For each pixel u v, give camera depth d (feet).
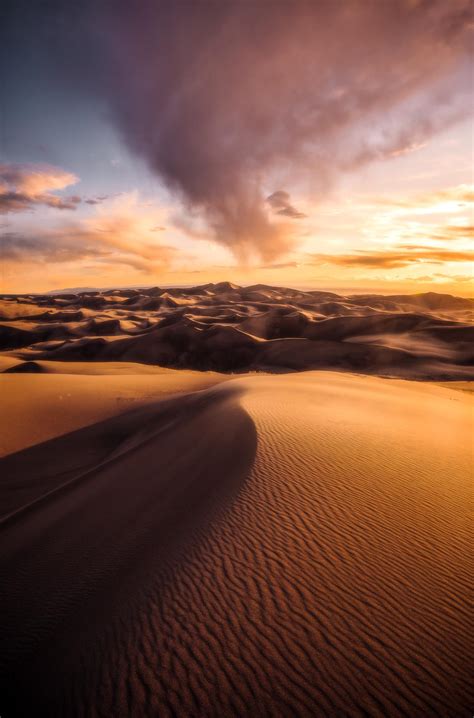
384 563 17.44
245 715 10.48
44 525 29.37
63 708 11.18
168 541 20.49
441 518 22.06
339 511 22.12
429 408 61.05
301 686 11.30
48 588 19.51
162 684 11.50
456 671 11.93
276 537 19.25
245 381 80.79
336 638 13.05
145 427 68.90
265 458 29.66
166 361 300.40
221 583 15.85
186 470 33.88
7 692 12.71
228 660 12.20
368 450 32.81
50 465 56.65
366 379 105.40
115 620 14.37
